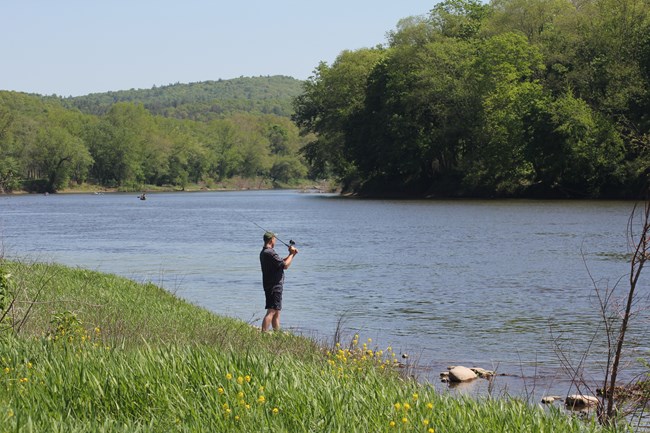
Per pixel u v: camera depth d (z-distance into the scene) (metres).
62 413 6.32
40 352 8.08
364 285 23.69
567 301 20.28
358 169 94.88
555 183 74.44
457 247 34.78
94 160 151.88
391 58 87.06
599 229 41.97
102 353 8.13
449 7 89.00
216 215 66.69
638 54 69.06
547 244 34.94
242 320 17.53
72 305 14.44
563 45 75.94
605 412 8.24
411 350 14.65
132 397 6.74
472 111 78.00
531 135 72.31
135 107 176.88
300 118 103.38
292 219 58.19
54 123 155.38
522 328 16.81
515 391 11.43
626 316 8.02
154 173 167.88
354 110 93.56
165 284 24.17
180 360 7.64
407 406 6.41
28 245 38.97
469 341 15.51
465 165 81.19
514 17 82.31
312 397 6.75
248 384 6.96
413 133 84.94
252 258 32.25
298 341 13.08
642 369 12.73
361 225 49.94
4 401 6.34
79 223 57.56
